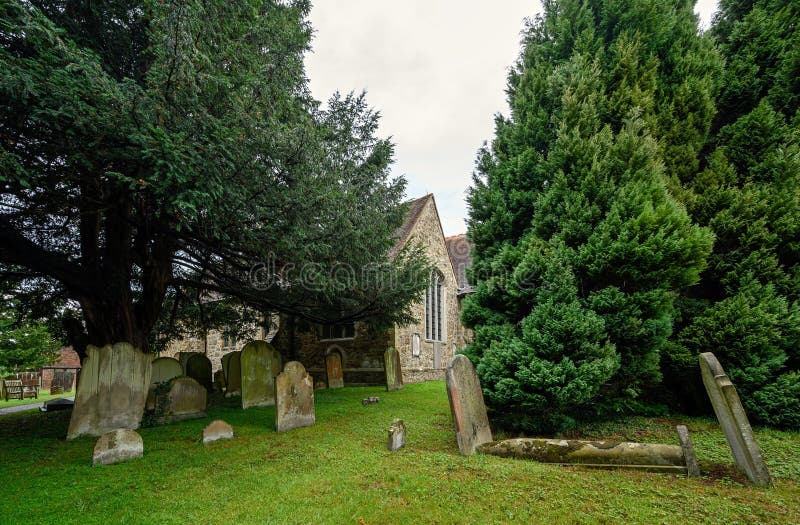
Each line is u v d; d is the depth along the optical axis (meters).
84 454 5.72
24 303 9.65
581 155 6.84
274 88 5.94
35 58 4.28
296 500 3.88
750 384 6.36
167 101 4.65
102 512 3.68
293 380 7.34
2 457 5.58
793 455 5.09
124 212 7.12
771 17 8.16
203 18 5.01
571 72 7.43
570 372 5.64
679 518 3.42
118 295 7.64
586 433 6.33
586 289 6.70
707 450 5.32
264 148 5.48
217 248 7.27
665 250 5.86
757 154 7.40
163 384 8.14
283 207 6.06
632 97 7.38
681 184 7.84
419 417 8.14
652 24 8.04
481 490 3.98
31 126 4.32
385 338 15.38
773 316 6.22
